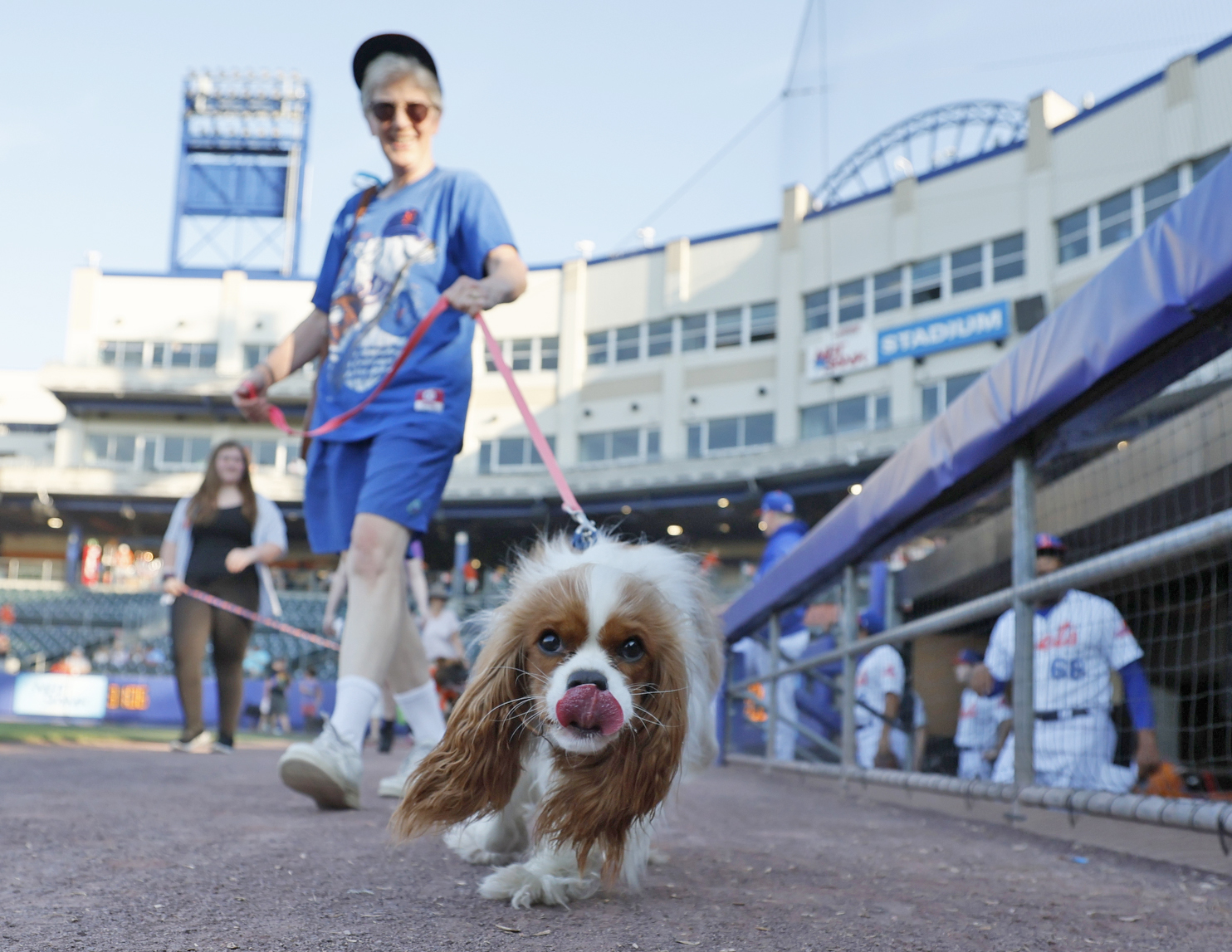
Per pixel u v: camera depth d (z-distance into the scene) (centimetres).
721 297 2927
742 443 2859
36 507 3362
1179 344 277
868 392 2653
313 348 360
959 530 525
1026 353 321
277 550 635
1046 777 373
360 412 323
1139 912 198
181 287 3412
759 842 283
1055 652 386
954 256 2519
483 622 219
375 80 336
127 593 3108
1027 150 2375
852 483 2686
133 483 3322
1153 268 262
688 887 209
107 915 162
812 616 649
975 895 211
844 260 2722
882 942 165
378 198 349
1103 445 387
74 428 3422
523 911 181
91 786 366
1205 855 247
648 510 3027
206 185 3566
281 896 183
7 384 4247
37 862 204
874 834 313
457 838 230
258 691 2003
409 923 167
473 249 330
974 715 492
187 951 143
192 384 3306
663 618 197
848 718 504
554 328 3130
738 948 158
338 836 257
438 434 320
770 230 2878
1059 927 182
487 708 196
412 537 323
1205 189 247
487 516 3123
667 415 2961
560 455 3069
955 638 540
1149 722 372
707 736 246
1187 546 249
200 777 431
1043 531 448
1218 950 168
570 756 194
